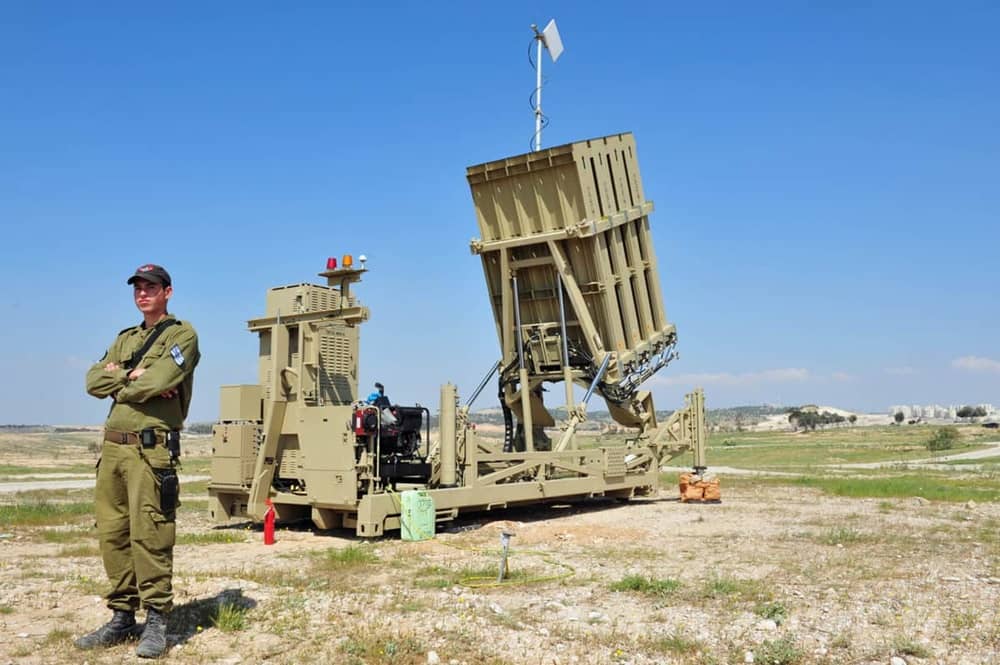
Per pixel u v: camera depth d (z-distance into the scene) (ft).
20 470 143.84
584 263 58.54
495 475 51.52
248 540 43.80
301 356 46.70
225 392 49.80
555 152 55.67
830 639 24.14
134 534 21.29
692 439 73.41
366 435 43.93
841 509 61.67
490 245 59.62
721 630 25.11
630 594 30.14
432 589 30.58
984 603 28.48
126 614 22.26
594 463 61.36
